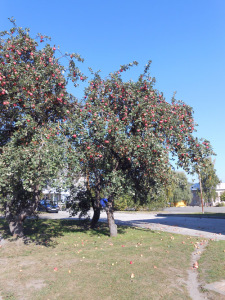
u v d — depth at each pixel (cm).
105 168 1087
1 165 759
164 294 517
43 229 1411
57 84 962
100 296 502
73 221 1847
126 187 1093
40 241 1059
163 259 774
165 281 589
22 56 968
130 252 861
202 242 1065
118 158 1116
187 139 1075
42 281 576
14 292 516
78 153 930
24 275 616
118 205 3744
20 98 889
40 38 969
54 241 1070
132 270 655
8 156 764
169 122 1024
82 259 766
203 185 5356
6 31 931
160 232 1380
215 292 530
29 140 863
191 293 536
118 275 616
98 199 1488
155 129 1013
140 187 1295
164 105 1057
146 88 1052
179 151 1062
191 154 1068
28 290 526
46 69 942
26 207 1100
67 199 1552
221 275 633
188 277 632
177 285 571
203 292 536
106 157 1071
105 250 896
